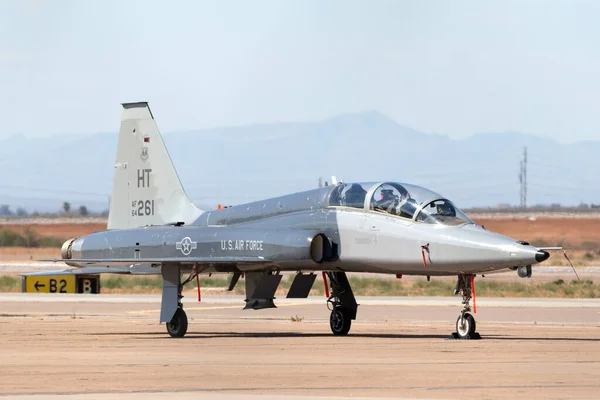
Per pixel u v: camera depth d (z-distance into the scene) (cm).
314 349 6712
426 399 4609
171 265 8050
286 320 9981
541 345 6888
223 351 6631
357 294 15338
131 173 9362
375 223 7631
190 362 5975
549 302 12469
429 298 13562
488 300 13050
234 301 12988
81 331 8512
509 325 9100
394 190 7719
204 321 9869
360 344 7056
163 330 8650
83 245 8912
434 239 7312
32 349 6831
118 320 9950
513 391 4819
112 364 5888
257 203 8488
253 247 7906
